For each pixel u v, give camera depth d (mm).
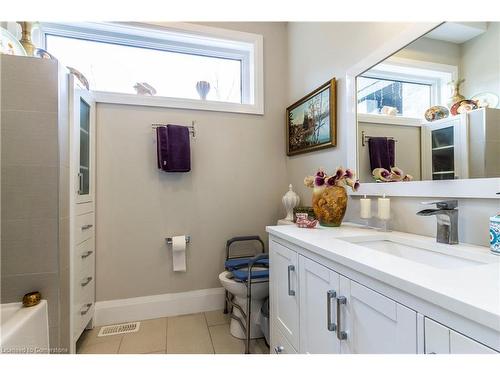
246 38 2314
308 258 1031
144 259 2064
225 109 2264
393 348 641
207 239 2219
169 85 2264
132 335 1797
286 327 1225
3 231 1290
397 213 1286
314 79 1979
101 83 2107
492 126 876
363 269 720
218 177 2254
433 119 1079
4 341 998
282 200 2275
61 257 1372
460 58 980
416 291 566
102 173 1978
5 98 1296
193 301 2145
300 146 2143
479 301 476
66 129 1457
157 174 2100
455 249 902
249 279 1637
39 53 1511
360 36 1503
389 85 1290
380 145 1351
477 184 921
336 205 1421
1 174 1292
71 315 1439
